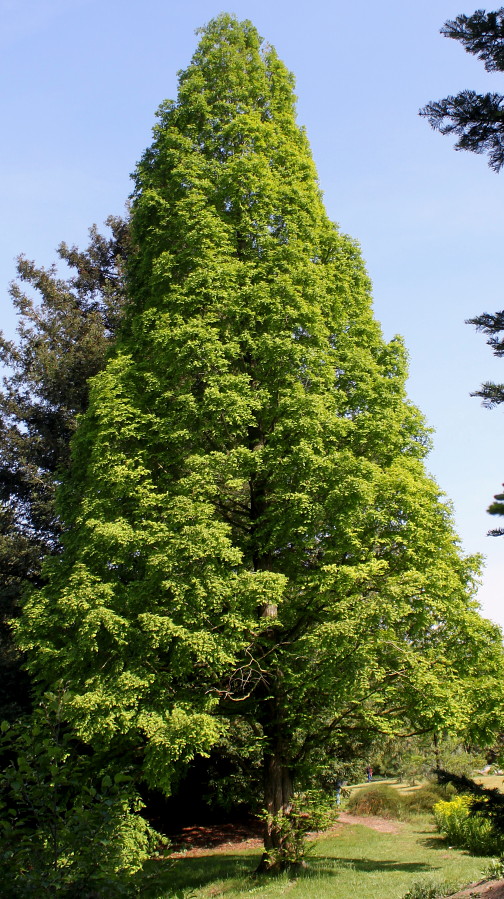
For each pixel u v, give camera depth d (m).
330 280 15.06
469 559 13.27
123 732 10.29
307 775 12.51
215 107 16.86
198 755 20.05
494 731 11.84
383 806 24.86
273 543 12.15
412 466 13.55
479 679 12.44
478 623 12.34
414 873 11.88
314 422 12.35
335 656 10.78
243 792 14.05
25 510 23.53
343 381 14.09
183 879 12.33
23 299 25.17
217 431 12.77
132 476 12.30
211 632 11.09
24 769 4.85
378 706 12.41
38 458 22.77
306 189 16.02
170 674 10.88
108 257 26.95
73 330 24.03
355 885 10.54
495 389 5.12
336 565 11.61
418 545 12.34
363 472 12.07
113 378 13.74
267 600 10.97
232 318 13.97
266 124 16.45
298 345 13.15
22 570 22.53
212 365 13.19
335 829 20.44
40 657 11.73
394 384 14.23
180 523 11.48
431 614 11.88
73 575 11.47
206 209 14.98
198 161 15.70
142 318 14.55
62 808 4.96
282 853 11.72
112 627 10.55
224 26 18.34
